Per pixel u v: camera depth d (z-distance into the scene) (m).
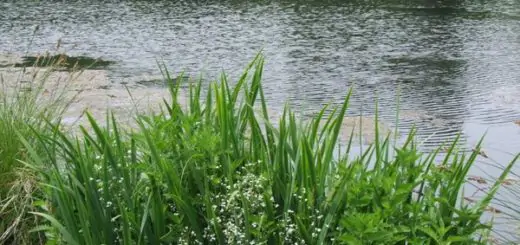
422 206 3.61
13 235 4.64
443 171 3.76
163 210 3.60
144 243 3.61
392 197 3.39
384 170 3.73
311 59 13.59
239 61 13.23
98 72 11.56
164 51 14.10
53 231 3.76
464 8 21.64
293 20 18.52
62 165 4.75
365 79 12.03
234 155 3.86
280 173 3.74
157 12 19.52
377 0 23.06
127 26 17.17
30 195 4.51
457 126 9.16
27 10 19.58
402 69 12.98
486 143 8.39
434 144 8.23
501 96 11.03
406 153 3.69
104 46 14.58
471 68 13.23
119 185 3.75
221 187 3.76
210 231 3.62
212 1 21.91
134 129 5.50
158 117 4.02
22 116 5.38
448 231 3.55
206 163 3.79
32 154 3.86
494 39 16.47
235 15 19.17
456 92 11.24
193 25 17.42
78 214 3.74
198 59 13.35
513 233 4.79
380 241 3.29
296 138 3.93
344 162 3.89
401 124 9.12
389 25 18.08
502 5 22.52
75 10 19.75
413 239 3.35
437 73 12.73
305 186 3.62
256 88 4.27
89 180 3.57
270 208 3.52
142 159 4.02
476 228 3.55
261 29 17.00
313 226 3.50
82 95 9.52
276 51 14.30
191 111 4.25
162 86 10.71
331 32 16.83
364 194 3.51
